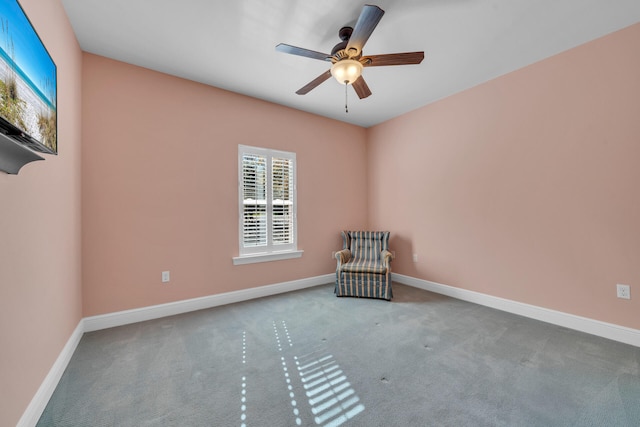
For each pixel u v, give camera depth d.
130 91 2.67
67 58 1.99
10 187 1.18
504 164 2.94
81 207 2.42
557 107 2.55
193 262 3.00
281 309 3.01
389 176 4.32
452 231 3.46
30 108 1.23
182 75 2.90
